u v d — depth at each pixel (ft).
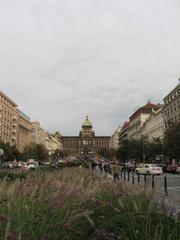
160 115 396.57
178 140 221.66
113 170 114.32
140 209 23.79
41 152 524.11
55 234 19.21
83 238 21.67
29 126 650.02
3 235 17.60
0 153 179.01
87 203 26.18
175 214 23.30
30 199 24.62
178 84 327.06
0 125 456.45
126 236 19.83
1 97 463.42
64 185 28.66
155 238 18.51
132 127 598.75
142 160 365.81
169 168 222.89
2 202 23.54
